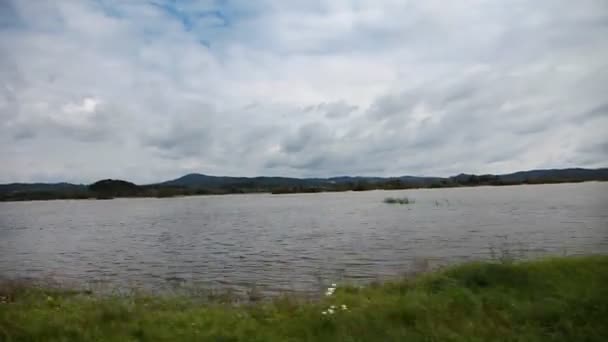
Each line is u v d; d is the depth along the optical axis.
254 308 10.19
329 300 10.80
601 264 12.20
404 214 58.34
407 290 11.25
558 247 25.88
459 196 112.00
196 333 8.08
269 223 53.66
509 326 8.35
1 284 13.99
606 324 8.11
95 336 7.92
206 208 100.88
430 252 25.91
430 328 8.05
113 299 11.24
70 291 14.71
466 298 9.68
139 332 8.20
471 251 25.86
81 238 42.34
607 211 51.44
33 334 7.94
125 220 67.69
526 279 10.99
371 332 7.98
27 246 36.47
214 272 22.17
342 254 26.45
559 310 8.72
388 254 25.73
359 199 125.81
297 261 24.66
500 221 43.72
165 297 12.78
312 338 7.76
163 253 30.23
